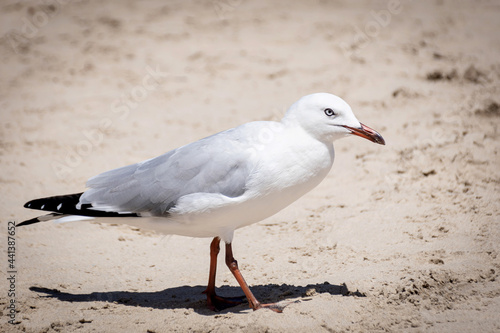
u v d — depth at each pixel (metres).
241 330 6.32
